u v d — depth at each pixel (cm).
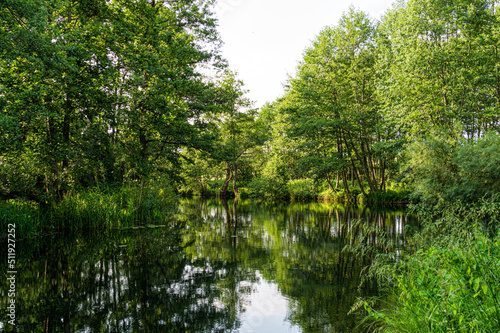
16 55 810
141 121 1363
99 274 692
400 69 1752
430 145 1359
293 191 3072
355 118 2252
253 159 3444
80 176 1303
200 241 1034
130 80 1206
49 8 910
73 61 980
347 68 2388
